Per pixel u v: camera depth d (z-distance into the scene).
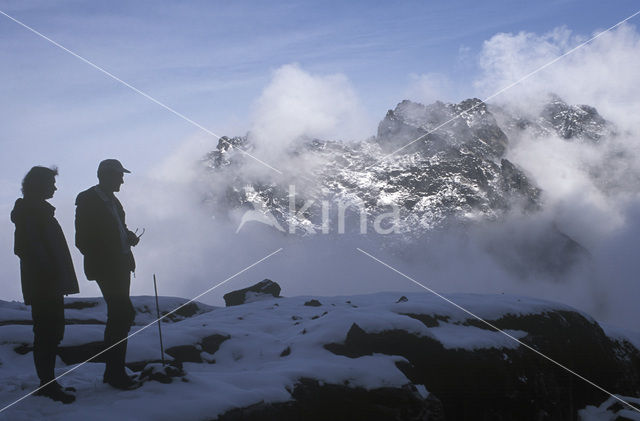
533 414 10.37
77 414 5.59
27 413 5.66
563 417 11.07
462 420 9.47
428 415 8.21
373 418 7.82
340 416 7.67
